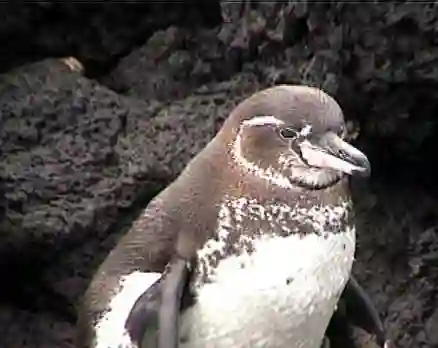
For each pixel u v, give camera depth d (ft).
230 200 4.06
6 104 5.21
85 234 5.13
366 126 5.22
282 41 5.26
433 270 5.33
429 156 5.32
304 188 4.04
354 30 5.05
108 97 5.31
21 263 5.17
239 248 4.01
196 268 4.04
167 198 4.20
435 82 5.02
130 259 4.18
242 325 4.03
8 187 5.05
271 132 4.05
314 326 4.10
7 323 5.25
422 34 4.96
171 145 5.21
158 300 3.96
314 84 5.16
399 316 5.24
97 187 5.12
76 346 4.39
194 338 4.08
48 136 5.17
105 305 4.17
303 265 4.00
